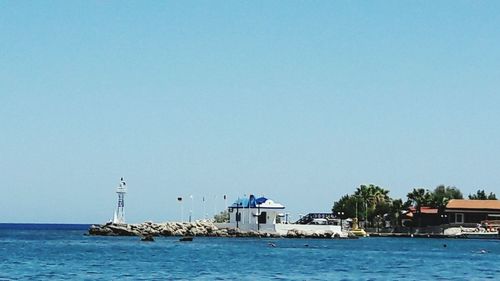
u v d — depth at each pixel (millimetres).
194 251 142000
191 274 88375
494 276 91125
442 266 108562
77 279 80438
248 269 97500
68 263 104688
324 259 121938
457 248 174250
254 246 165250
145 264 104125
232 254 133000
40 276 83312
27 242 188500
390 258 128125
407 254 143000
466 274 93812
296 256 129375
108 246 162875
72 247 157375
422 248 171625
